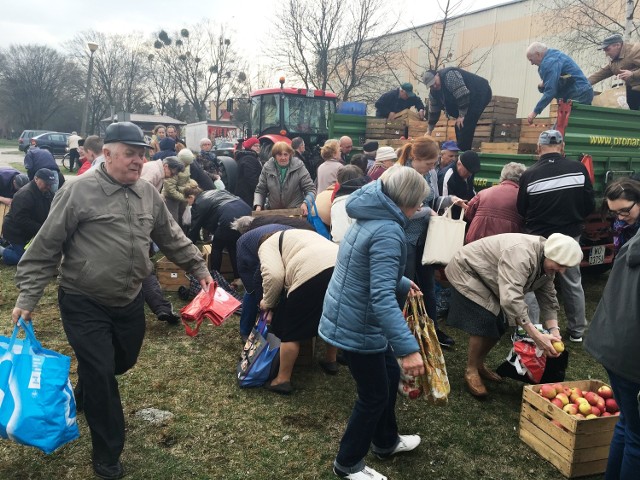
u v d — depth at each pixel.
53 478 2.79
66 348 4.41
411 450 3.18
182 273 5.98
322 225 5.20
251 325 4.50
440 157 5.71
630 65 7.03
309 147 11.08
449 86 6.49
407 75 26.86
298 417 3.51
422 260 4.17
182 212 7.49
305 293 3.59
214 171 9.72
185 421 3.40
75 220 2.69
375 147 7.84
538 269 3.42
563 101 5.50
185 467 2.94
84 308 2.76
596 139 5.82
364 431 2.72
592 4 18.25
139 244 2.82
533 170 4.48
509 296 3.33
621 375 2.27
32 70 57.75
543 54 6.17
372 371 2.65
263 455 3.09
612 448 2.53
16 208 6.57
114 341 2.94
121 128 2.70
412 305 2.85
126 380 3.90
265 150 10.31
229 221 5.32
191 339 4.70
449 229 4.12
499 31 26.06
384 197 2.51
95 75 58.47
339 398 3.79
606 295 2.41
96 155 5.36
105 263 2.73
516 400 3.87
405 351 2.36
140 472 2.87
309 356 4.26
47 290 5.96
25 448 3.04
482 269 3.65
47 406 2.47
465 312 3.81
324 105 11.17
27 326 2.61
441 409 3.70
